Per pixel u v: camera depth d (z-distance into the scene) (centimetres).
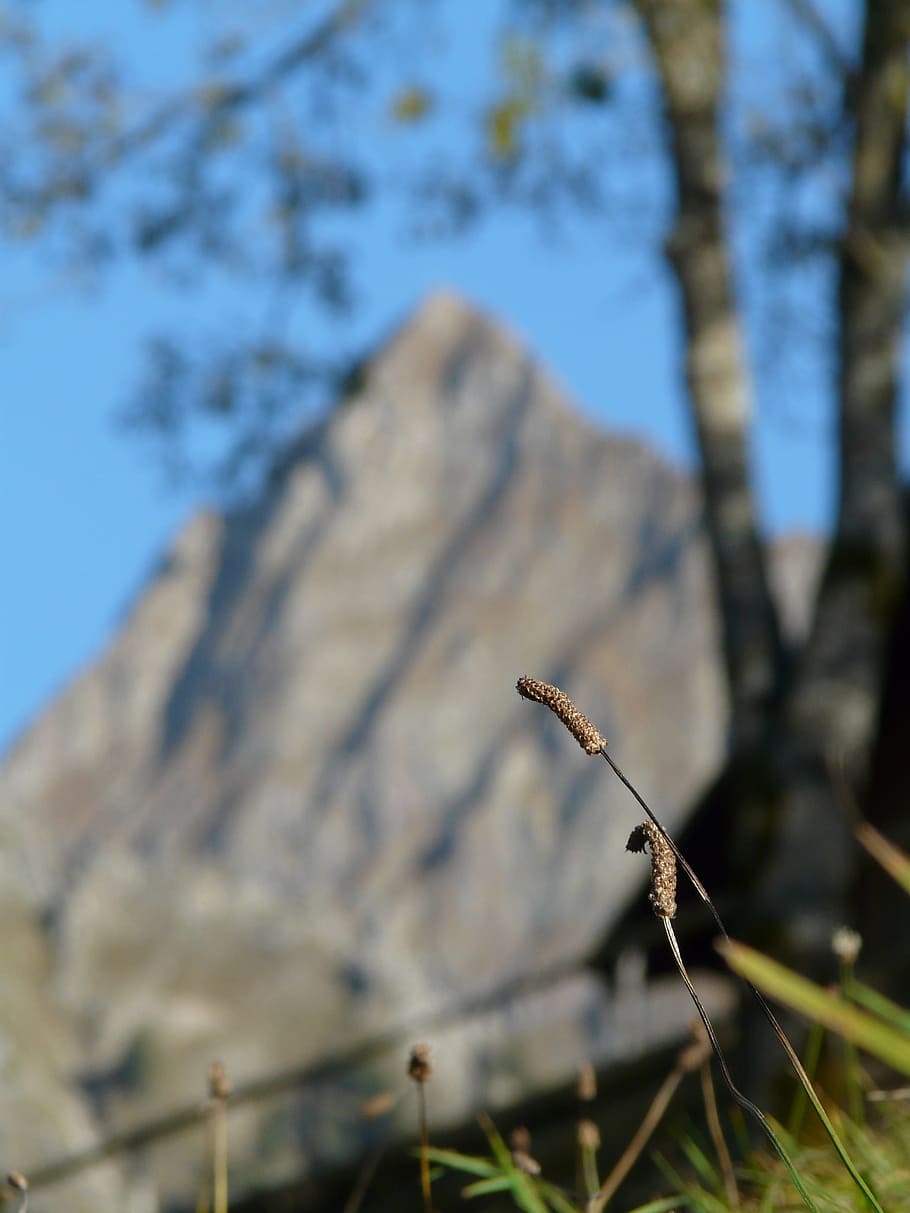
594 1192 294
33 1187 515
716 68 1119
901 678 1435
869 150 1146
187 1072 12925
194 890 16050
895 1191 262
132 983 13712
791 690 1151
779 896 1104
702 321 1182
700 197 1154
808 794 1120
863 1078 338
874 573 1153
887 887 1327
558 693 186
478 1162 278
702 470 1208
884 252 1150
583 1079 303
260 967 15362
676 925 1131
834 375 1173
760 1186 302
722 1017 1133
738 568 1190
